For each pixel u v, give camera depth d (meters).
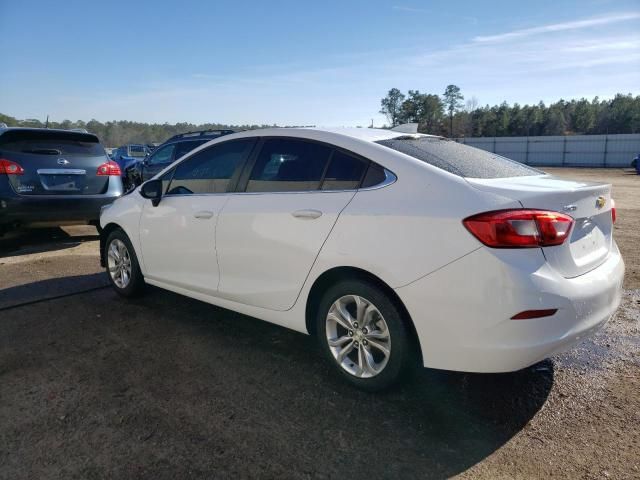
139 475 2.25
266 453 2.41
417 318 2.62
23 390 3.04
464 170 2.82
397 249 2.65
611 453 2.37
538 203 2.46
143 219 4.37
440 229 2.52
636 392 2.94
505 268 2.36
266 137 3.56
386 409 2.79
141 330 4.01
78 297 4.89
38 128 6.88
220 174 3.79
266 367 3.34
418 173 2.75
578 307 2.47
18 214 6.61
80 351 3.61
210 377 3.20
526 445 2.45
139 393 2.99
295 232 3.11
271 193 3.35
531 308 2.35
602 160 41.69
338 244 2.88
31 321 4.23
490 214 2.41
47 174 6.84
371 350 2.94
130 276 4.68
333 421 2.68
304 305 3.16
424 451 2.42
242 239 3.45
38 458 2.38
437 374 3.19
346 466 2.31
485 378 3.13
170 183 4.21
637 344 3.63
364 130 3.40
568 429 2.58
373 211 2.77
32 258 6.66
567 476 2.22
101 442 2.50
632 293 4.80
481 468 2.29
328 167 3.13
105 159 7.50
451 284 2.48
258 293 3.42
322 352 3.58
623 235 7.88
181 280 4.09
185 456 2.38
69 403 2.88
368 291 2.80
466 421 2.67
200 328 4.05
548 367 3.28
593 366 3.29
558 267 2.47
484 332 2.43
